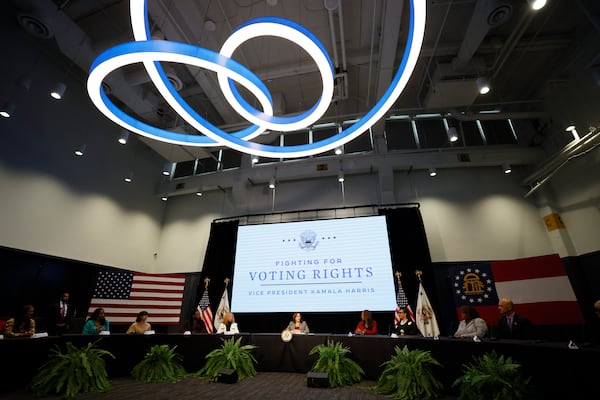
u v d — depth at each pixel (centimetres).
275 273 706
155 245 887
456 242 712
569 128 552
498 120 809
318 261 692
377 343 395
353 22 578
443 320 642
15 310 558
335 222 720
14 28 571
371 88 725
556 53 644
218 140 365
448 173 782
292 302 671
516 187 746
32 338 345
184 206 931
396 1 466
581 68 609
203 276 771
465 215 735
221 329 551
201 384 372
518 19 569
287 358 438
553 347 232
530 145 747
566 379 220
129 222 812
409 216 714
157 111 721
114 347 415
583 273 622
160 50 239
